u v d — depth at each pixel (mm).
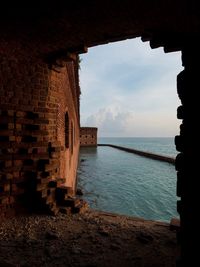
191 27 2949
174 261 3424
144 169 37375
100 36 4129
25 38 4117
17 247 3705
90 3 2779
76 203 5719
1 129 4816
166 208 18000
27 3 2746
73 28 3707
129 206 18234
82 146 73000
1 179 4781
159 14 2969
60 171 6762
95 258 3465
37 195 5324
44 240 4000
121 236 4285
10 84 4945
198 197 2748
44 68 5613
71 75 9484
